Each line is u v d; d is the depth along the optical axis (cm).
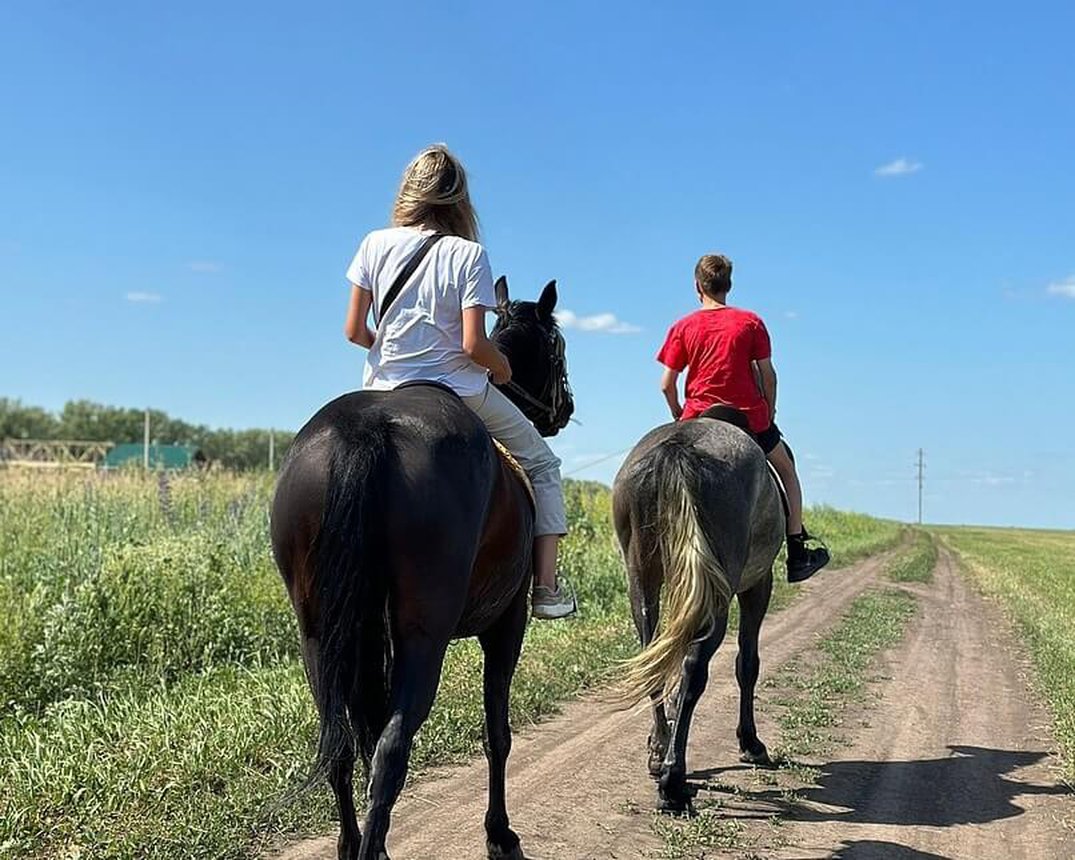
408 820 555
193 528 1288
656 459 568
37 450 2611
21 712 668
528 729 748
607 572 1388
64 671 732
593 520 1728
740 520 580
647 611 597
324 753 332
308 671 363
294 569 364
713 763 695
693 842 534
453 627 366
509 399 491
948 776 685
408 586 351
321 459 357
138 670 775
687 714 568
